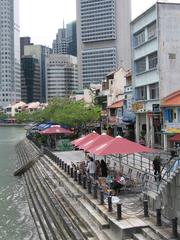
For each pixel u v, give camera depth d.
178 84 46.25
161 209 18.53
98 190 24.61
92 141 28.75
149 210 20.17
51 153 47.44
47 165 43.75
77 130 68.69
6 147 94.19
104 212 20.08
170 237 15.70
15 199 35.97
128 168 30.05
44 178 38.22
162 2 45.97
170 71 46.12
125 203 21.83
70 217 22.67
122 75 72.81
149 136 50.09
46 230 23.78
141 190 23.44
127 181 24.52
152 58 48.59
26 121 179.75
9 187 41.91
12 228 26.73
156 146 48.16
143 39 51.12
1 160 67.94
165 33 46.09
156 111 47.19
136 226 17.34
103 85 83.00
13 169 55.97
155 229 16.78
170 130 43.56
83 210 22.77
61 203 26.39
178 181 17.52
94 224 19.84
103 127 75.94
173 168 22.38
